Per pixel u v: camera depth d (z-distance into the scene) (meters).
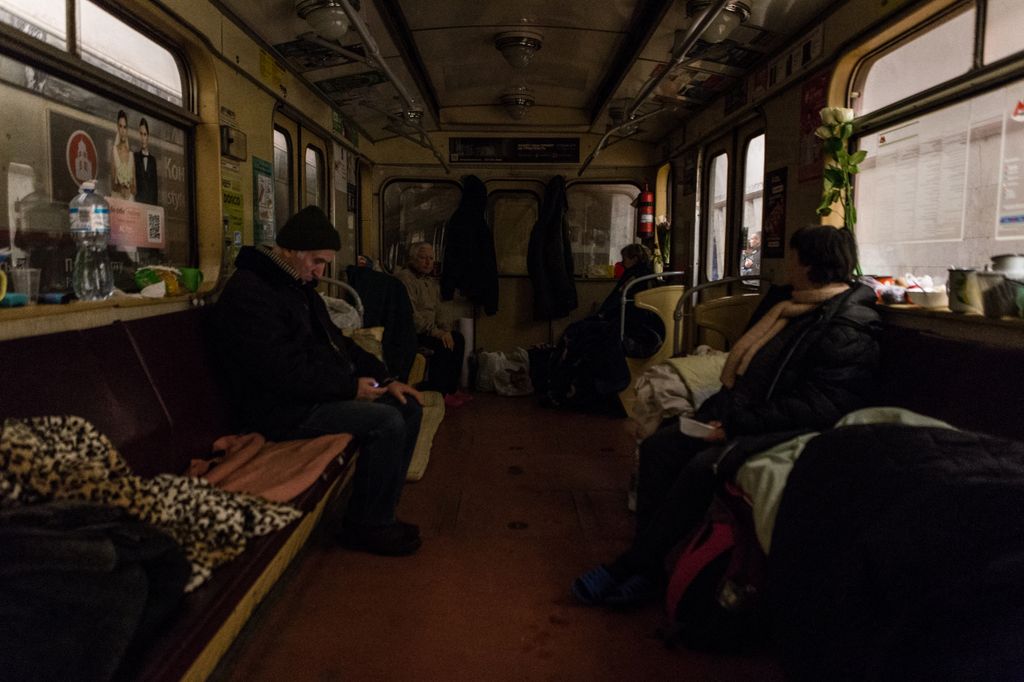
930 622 1.18
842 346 2.74
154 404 2.43
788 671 1.58
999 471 1.41
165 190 3.30
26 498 1.59
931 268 3.17
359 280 5.65
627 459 4.79
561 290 7.73
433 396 6.37
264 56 4.25
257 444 2.88
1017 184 2.63
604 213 7.99
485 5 4.45
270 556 1.98
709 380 3.55
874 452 1.58
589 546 3.31
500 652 2.41
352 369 3.43
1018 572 1.11
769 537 2.04
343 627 2.56
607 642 2.48
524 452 4.97
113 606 1.28
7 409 1.73
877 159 3.57
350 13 3.30
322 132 5.71
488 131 7.73
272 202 4.45
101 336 2.32
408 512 3.75
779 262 4.51
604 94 6.50
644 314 6.15
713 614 2.40
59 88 2.51
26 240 2.36
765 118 4.75
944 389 2.44
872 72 3.63
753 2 3.74
